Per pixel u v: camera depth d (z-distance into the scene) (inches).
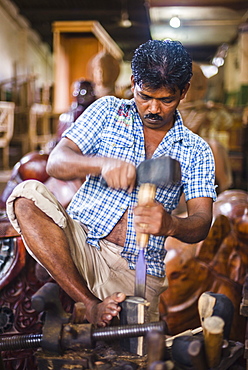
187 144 78.3
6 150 347.3
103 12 561.3
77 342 56.1
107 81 196.1
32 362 91.3
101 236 78.2
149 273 77.6
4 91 406.0
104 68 194.4
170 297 106.0
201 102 180.7
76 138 76.9
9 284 93.7
